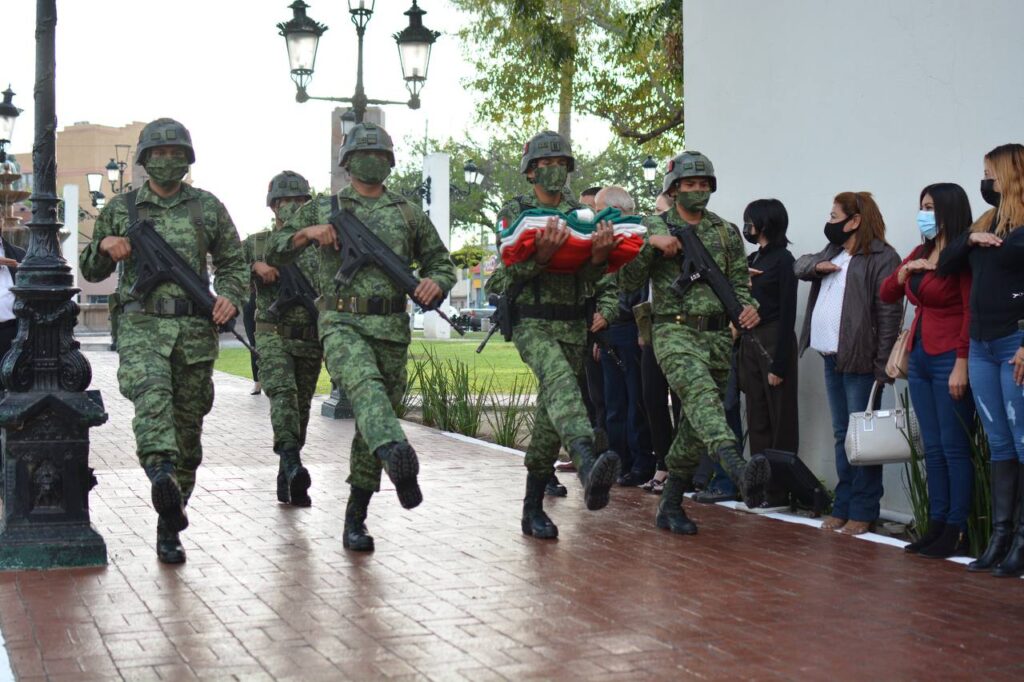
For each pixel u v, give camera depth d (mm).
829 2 8555
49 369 6449
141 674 4539
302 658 4738
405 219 6703
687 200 7246
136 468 10211
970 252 6215
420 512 8125
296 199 9258
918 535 7008
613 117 21781
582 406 6547
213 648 4879
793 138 8922
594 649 4859
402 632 5117
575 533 7367
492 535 7301
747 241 9039
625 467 9406
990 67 7434
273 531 7445
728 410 8508
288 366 8773
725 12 9555
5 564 6293
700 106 9867
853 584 5996
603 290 7098
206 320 6668
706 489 8695
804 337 7965
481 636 5055
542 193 6906
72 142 110812
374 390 6281
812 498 7879
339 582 6043
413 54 14930
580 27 21141
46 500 6410
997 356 6098
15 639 5012
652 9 18719
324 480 9656
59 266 6531
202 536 7273
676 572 6273
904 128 8008
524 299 6852
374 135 6594
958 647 4895
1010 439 6176
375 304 6547
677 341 7219
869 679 4477
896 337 7152
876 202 8227
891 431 6953
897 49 8039
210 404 6859
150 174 6594
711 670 4582
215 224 6805
